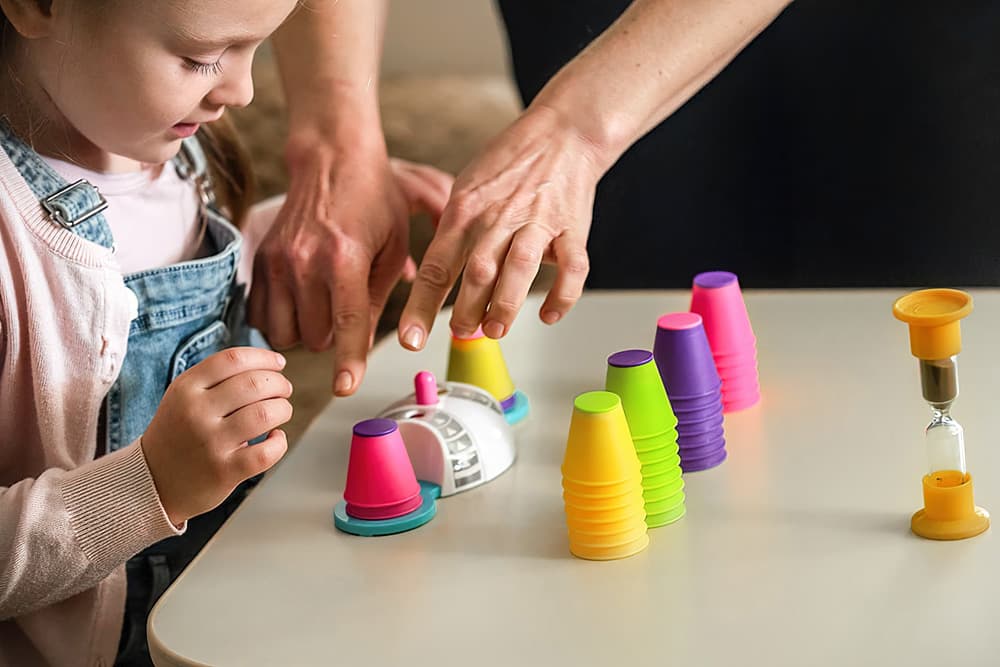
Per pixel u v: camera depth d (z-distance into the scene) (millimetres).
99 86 785
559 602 660
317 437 912
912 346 684
